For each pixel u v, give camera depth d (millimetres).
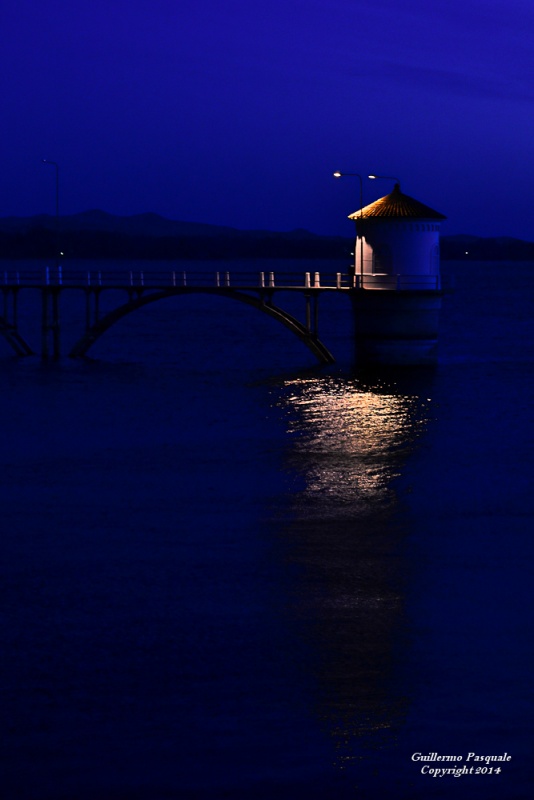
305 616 23719
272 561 27781
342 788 16828
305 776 17156
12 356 82812
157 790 16797
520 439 46062
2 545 29422
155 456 42000
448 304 188875
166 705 19406
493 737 18250
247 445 44438
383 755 17750
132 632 22859
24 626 23234
